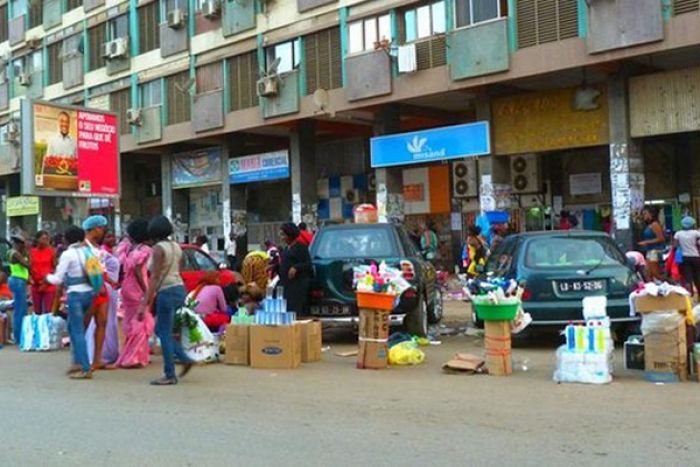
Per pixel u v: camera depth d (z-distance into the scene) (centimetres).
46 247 1338
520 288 910
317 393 781
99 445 583
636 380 816
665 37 1684
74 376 902
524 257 1062
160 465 525
